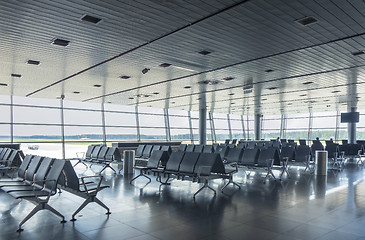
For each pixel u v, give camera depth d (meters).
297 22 5.43
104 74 9.80
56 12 5.05
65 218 4.73
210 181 8.66
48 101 16.39
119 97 15.15
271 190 7.21
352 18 5.20
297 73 9.56
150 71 9.39
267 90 12.93
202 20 5.40
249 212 5.12
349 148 13.77
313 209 5.35
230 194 6.70
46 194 4.52
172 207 5.46
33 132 15.80
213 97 15.10
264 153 9.20
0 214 4.99
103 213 5.04
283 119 28.39
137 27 5.75
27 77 10.23
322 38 6.27
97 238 3.81
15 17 5.26
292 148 10.38
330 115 25.30
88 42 6.61
